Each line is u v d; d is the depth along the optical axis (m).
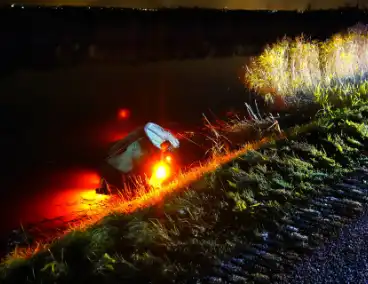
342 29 22.19
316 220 4.54
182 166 7.37
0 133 10.37
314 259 3.95
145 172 7.18
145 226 4.52
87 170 8.16
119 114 11.48
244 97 11.80
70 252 4.29
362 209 4.70
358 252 4.02
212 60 17.38
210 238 4.34
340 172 5.51
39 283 3.91
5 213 6.76
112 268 3.95
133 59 18.14
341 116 7.16
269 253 4.07
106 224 4.71
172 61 17.64
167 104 12.05
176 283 3.76
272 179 5.33
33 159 8.85
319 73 11.27
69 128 10.59
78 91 13.82
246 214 4.68
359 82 10.52
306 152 6.05
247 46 19.55
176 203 5.04
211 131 9.37
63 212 6.64
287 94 10.91
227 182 5.39
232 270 3.87
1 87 14.33
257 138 8.22
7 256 5.24
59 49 19.56
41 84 14.66
